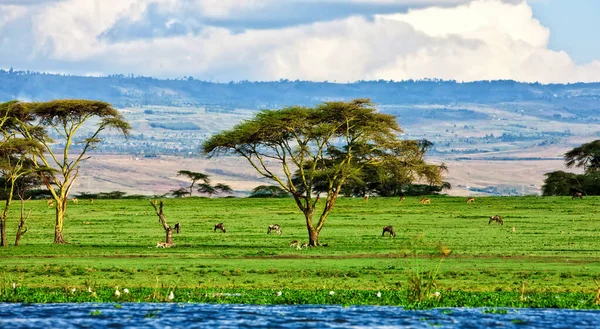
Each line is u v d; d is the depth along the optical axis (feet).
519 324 225.76
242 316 236.84
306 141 476.95
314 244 460.55
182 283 307.37
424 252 417.49
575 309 249.96
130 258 393.70
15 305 254.47
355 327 222.48
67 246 463.01
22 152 477.77
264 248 447.83
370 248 442.09
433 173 479.41
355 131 474.08
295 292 280.92
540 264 359.87
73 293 274.98
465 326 223.30
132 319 232.32
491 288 294.05
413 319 233.14
